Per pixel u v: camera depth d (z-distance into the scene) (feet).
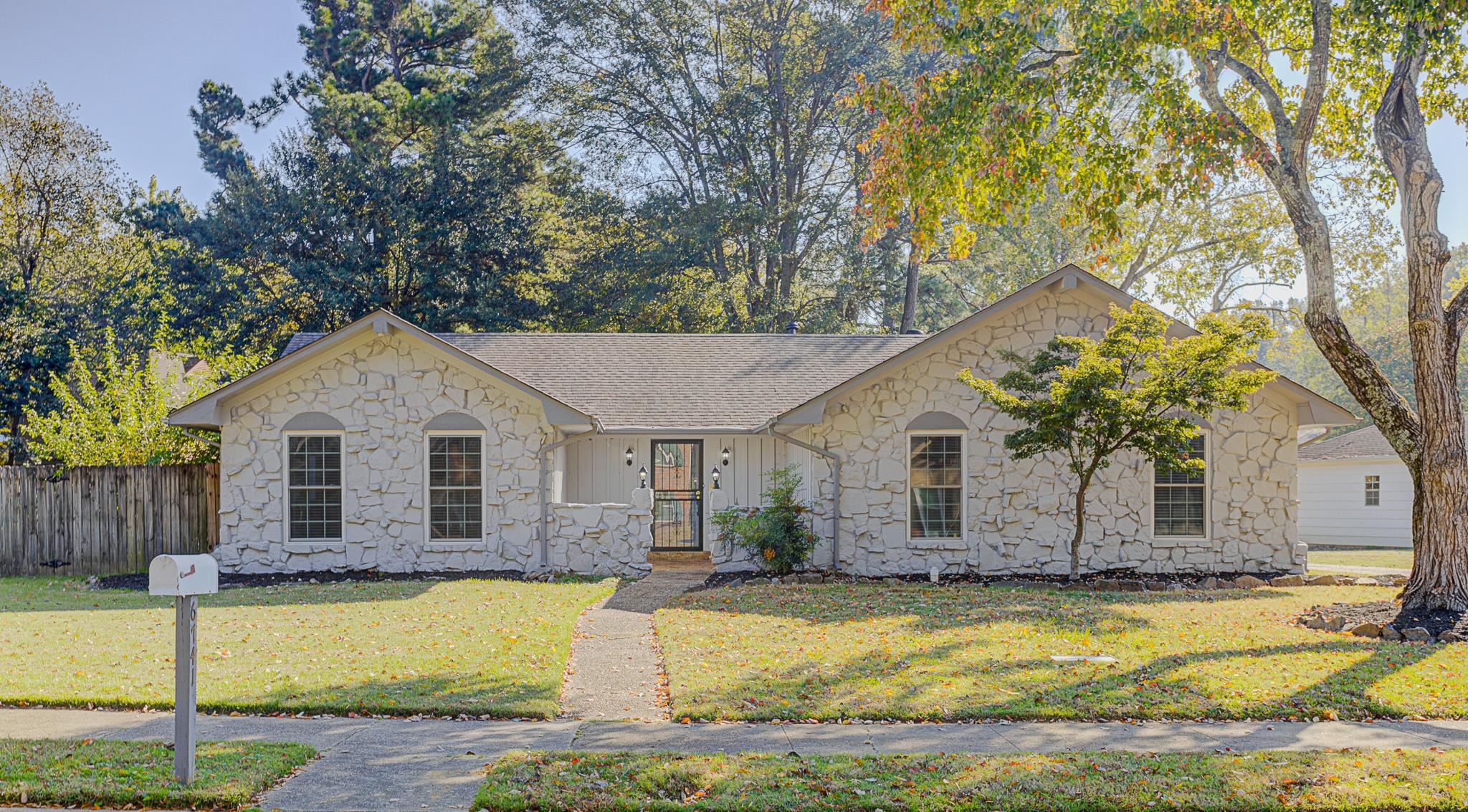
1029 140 53.16
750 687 30.89
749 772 22.67
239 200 119.96
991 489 61.67
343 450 62.13
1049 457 61.82
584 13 130.62
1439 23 42.57
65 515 66.03
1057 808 20.62
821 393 59.57
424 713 28.14
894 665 33.88
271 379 62.03
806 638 39.24
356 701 28.73
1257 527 61.57
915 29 54.49
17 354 92.48
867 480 61.67
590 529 61.82
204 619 43.65
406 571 61.82
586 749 24.82
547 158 137.39
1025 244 136.46
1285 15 52.85
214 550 68.39
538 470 62.39
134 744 24.35
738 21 131.95
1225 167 49.85
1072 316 61.72
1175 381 51.83
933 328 150.82
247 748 24.16
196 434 69.10
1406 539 98.37
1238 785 21.80
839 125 134.10
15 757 23.17
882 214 57.93
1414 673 32.86
